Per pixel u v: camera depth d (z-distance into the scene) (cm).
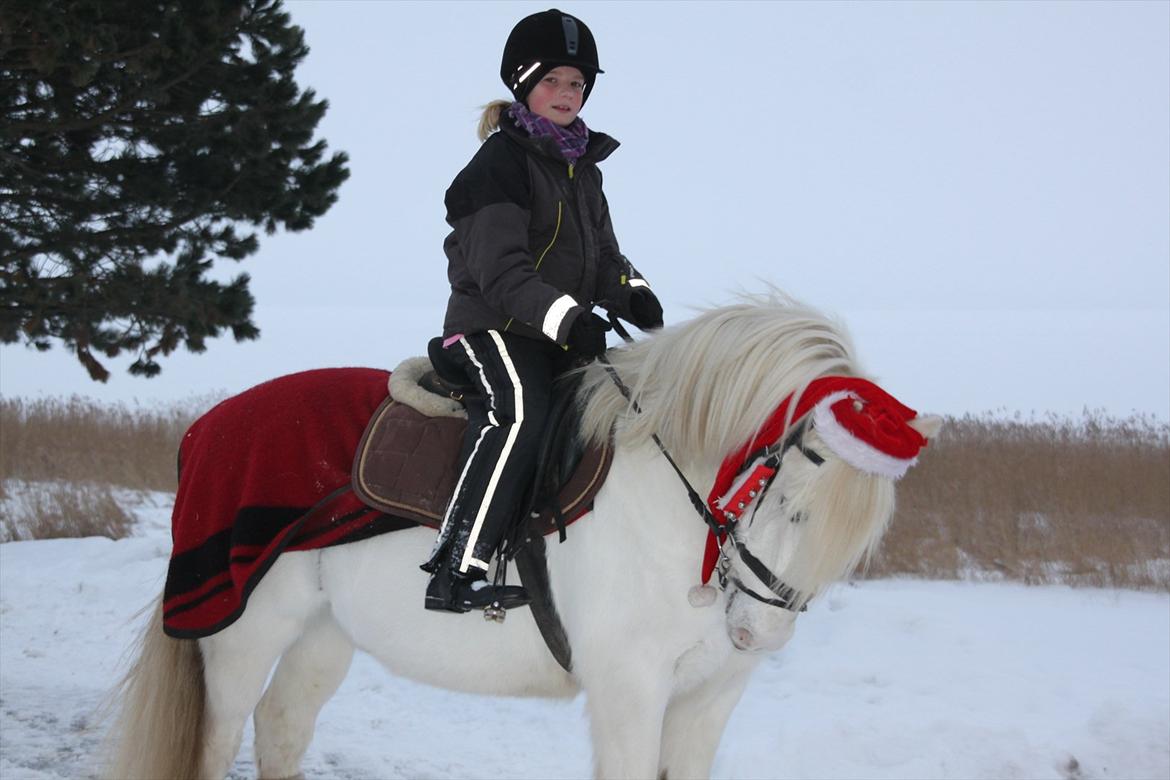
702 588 313
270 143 1130
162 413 1581
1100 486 1018
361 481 368
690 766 350
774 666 671
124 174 1078
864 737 520
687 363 324
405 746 544
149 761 387
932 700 598
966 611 785
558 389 358
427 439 371
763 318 321
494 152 350
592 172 376
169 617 384
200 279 1169
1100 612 795
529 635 352
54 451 1341
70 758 500
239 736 397
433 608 341
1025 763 490
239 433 395
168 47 1023
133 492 1280
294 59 1160
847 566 302
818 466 298
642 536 326
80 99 1066
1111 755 503
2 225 1070
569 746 547
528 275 333
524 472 344
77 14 970
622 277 376
